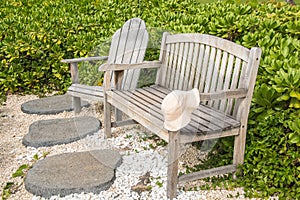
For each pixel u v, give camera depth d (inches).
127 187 121.2
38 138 149.9
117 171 128.0
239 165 121.7
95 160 133.7
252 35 143.4
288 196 113.7
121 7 218.5
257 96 122.1
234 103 123.5
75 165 130.9
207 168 129.6
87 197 116.3
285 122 115.2
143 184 122.3
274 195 117.6
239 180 121.4
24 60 194.2
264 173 117.6
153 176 125.5
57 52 191.8
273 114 119.4
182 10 210.1
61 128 159.2
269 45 137.7
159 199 115.0
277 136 116.3
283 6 188.9
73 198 116.0
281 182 115.0
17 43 189.9
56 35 192.4
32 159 138.8
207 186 120.5
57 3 236.7
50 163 132.4
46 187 118.1
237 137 118.8
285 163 114.4
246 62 116.1
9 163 136.6
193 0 221.1
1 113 176.9
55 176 124.3
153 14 202.5
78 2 232.4
